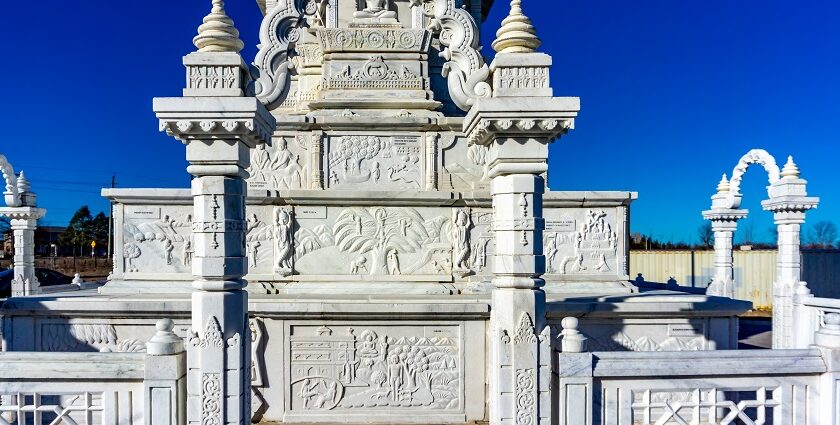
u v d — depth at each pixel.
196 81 3.35
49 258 31.59
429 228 5.84
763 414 3.40
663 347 5.16
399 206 5.82
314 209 5.75
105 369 3.26
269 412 4.72
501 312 3.54
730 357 3.38
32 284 9.15
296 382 4.75
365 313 4.72
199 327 3.38
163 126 3.27
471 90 3.65
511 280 3.50
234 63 3.34
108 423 3.28
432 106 6.57
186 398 3.39
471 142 3.97
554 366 3.48
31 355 3.25
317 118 6.19
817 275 14.77
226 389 3.37
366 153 6.25
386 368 4.77
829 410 3.33
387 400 4.75
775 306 8.26
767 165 8.41
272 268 5.71
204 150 3.37
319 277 5.67
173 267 5.80
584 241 6.05
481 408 4.74
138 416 3.29
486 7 9.28
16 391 3.22
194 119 3.26
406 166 6.27
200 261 3.38
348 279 5.68
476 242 5.85
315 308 4.69
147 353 3.26
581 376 3.33
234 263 3.43
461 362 4.77
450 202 5.80
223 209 3.40
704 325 5.19
